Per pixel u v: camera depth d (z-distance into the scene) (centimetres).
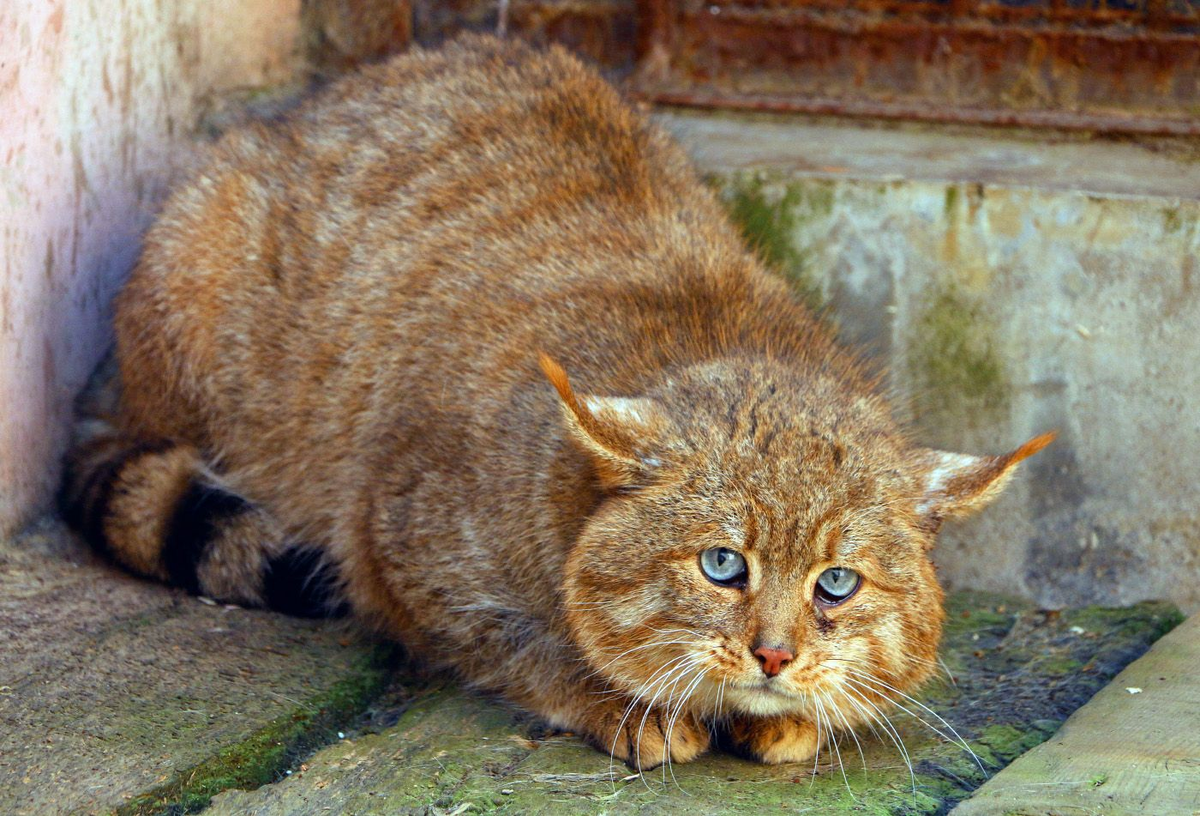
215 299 476
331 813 329
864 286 489
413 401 415
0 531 443
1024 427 478
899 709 390
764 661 328
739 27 575
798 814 321
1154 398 463
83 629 407
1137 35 536
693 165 495
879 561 340
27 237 444
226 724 360
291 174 482
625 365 381
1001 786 321
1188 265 454
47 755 335
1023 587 480
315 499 457
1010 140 543
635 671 348
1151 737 341
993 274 474
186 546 447
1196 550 464
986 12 550
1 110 421
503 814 325
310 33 607
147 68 510
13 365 442
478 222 446
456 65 498
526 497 366
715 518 331
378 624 432
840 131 557
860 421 362
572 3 596
